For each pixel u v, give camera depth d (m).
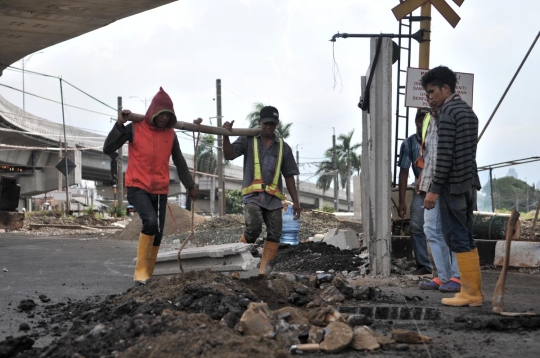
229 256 6.57
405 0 10.39
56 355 4.05
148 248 7.23
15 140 59.97
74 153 67.00
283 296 6.31
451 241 6.10
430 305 6.23
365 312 5.95
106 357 3.85
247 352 3.75
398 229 10.77
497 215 10.59
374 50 8.86
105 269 10.73
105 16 22.94
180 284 5.82
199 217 24.27
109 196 103.88
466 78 9.85
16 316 5.92
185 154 73.62
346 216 23.58
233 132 7.15
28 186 66.81
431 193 6.02
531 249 9.66
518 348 4.31
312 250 11.56
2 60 30.31
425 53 10.70
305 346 4.29
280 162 7.20
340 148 81.44
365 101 9.16
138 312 5.10
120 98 51.53
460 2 10.38
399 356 4.15
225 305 5.07
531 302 6.38
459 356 4.11
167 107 7.07
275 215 7.18
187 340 3.87
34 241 19.52
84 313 5.64
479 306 6.07
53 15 22.73
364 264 9.56
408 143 9.26
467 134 5.97
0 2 21.16
